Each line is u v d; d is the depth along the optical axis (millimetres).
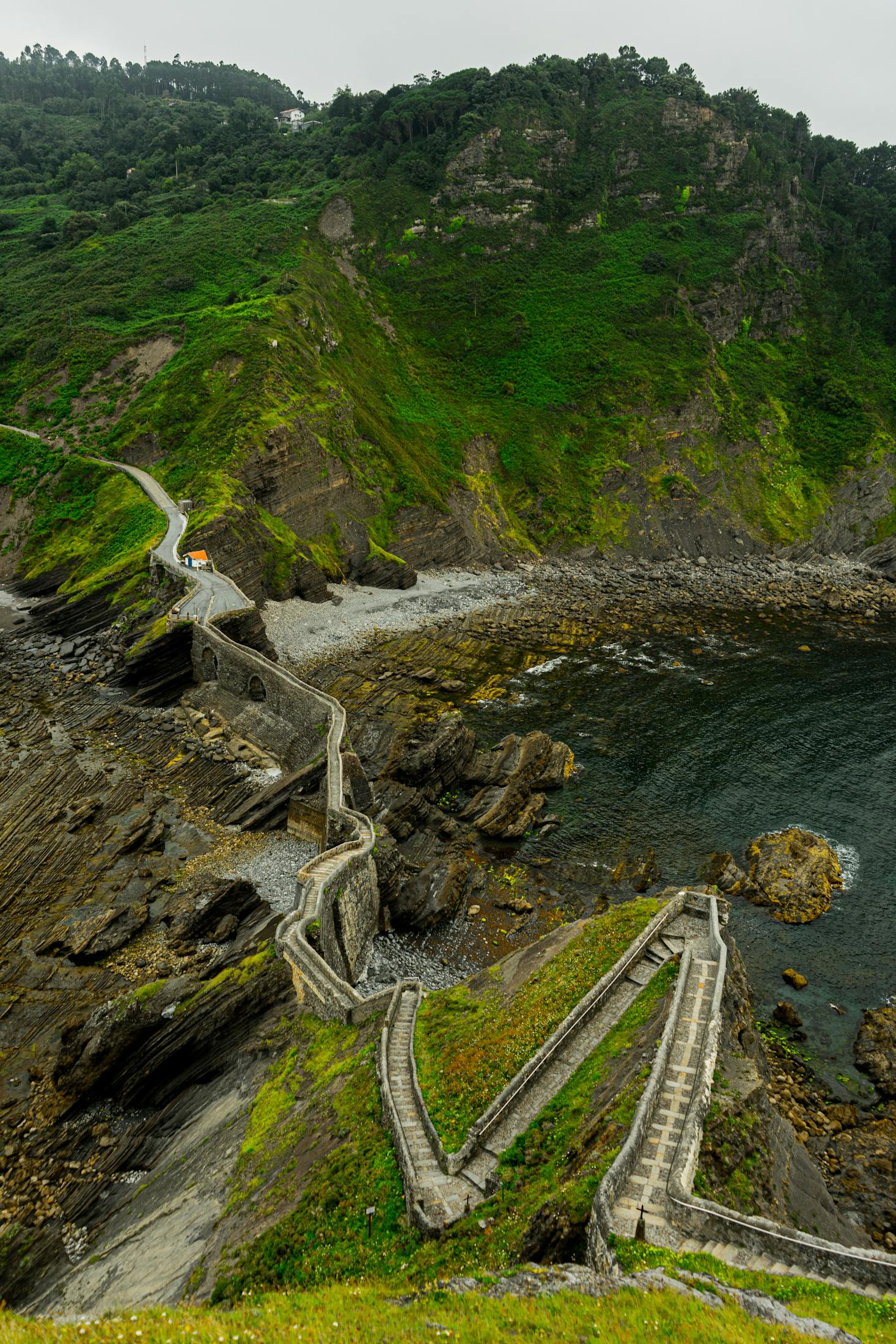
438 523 125750
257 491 108375
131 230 176125
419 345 160125
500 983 36469
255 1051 36531
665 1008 29297
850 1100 37594
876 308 173500
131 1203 31250
